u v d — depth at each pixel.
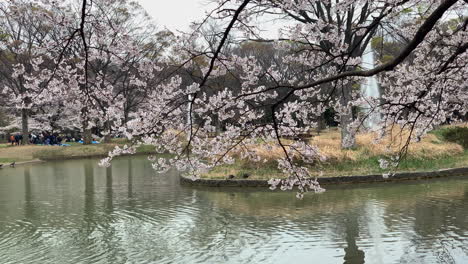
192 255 6.56
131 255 6.62
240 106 5.84
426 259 6.07
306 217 8.73
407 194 10.98
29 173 19.20
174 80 5.66
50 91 6.17
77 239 7.57
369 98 7.31
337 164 14.50
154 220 8.86
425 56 7.08
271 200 10.69
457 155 16.98
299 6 5.08
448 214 8.55
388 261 6.05
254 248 6.82
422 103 6.95
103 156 28.38
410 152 15.31
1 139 51.34
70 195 12.35
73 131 47.47
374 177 13.15
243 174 13.55
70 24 5.29
